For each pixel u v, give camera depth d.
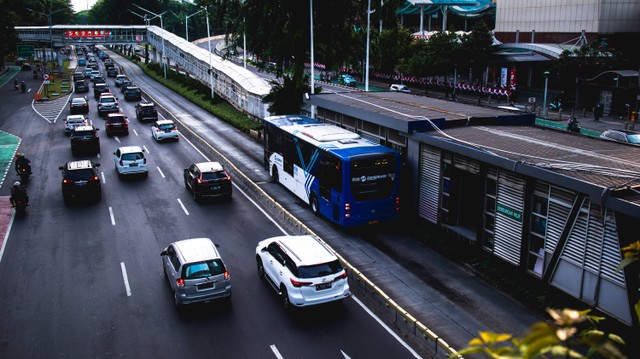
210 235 22.91
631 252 4.99
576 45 62.19
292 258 16.38
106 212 25.88
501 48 64.56
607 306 14.92
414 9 88.19
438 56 63.88
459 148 19.61
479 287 17.94
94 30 99.00
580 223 15.54
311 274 15.94
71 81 85.06
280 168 30.19
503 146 19.38
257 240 22.36
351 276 18.36
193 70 77.56
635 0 61.44
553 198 16.45
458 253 20.36
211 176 27.19
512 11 72.81
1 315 16.22
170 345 14.65
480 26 63.53
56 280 18.61
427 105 28.34
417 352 14.30
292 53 42.50
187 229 23.62
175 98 69.81
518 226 18.02
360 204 22.53
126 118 49.38
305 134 26.59
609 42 62.31
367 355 14.14
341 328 15.53
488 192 19.58
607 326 14.86
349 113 27.80
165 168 34.28
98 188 27.34
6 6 103.56
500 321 15.72
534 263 17.66
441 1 87.19
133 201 27.62
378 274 18.98
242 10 44.16
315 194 25.36
